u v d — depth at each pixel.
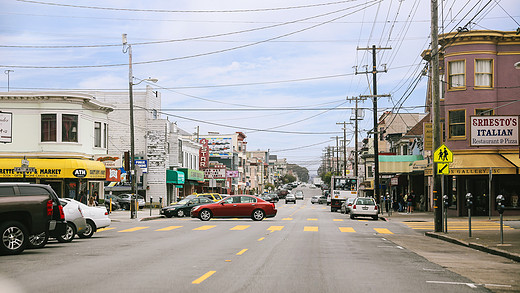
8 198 14.39
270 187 157.12
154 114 59.25
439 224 22.95
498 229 24.52
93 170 37.31
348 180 54.22
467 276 10.96
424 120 54.47
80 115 37.59
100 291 8.67
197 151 72.56
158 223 30.36
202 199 39.91
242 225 27.72
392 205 51.06
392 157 50.75
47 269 11.30
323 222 31.53
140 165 39.22
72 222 18.38
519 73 33.59
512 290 9.41
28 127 36.88
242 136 112.81
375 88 44.84
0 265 11.98
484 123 27.39
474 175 34.97
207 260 12.95
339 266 12.04
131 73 36.09
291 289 8.99
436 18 24.14
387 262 13.02
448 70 34.59
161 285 9.27
